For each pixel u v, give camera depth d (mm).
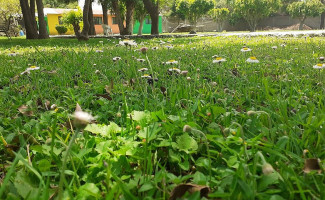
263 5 36469
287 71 3293
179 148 1328
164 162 1357
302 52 5574
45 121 1824
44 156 1340
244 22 44438
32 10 18828
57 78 3273
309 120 1469
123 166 1248
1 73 3906
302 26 39625
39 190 898
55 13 38000
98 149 1327
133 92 2562
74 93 2664
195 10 32812
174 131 1490
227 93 2387
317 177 1066
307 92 2430
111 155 1340
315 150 1309
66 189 1055
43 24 18500
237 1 37875
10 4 29016
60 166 1216
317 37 11516
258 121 1618
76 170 1148
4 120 1882
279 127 1535
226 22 45500
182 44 9438
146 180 1095
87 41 13211
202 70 3793
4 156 1443
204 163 1172
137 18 26922
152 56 5234
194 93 2408
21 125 1795
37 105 2377
